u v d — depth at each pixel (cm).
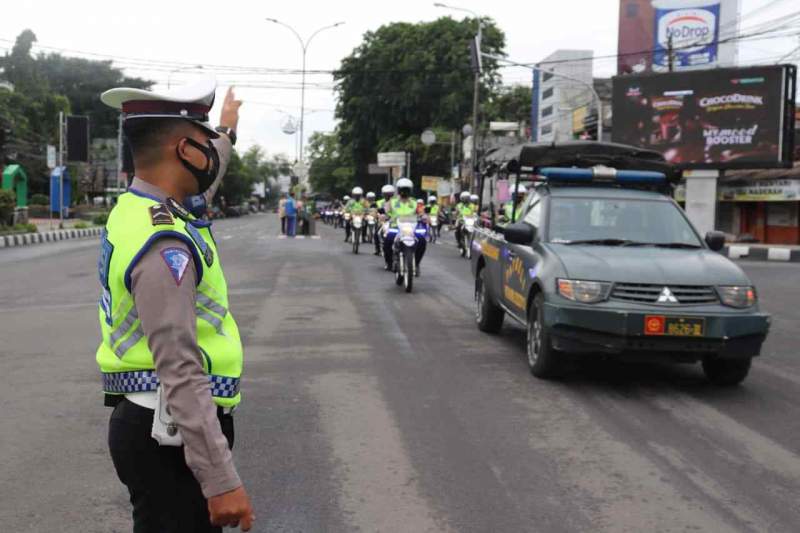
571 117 5016
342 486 432
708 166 2986
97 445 500
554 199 773
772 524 387
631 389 657
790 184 3069
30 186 5225
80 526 381
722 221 3547
